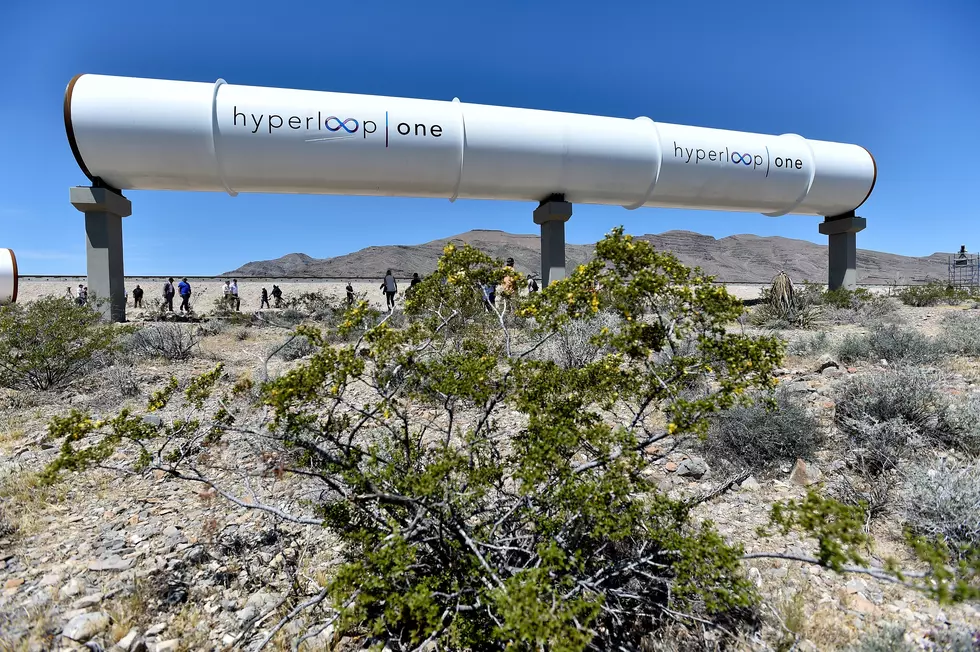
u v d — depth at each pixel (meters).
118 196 14.38
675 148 16.38
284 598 2.60
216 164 13.50
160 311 18.34
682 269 2.32
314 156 13.86
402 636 2.27
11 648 2.26
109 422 2.47
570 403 2.46
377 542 2.16
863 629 2.35
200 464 4.21
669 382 2.44
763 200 18.06
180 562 2.95
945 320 10.95
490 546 2.02
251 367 8.01
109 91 12.73
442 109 14.70
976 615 2.41
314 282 39.97
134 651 2.29
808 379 6.12
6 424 5.39
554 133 15.33
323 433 2.30
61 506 3.60
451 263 2.82
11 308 7.70
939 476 3.15
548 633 1.45
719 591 1.88
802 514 1.73
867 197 19.02
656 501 2.19
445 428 4.53
